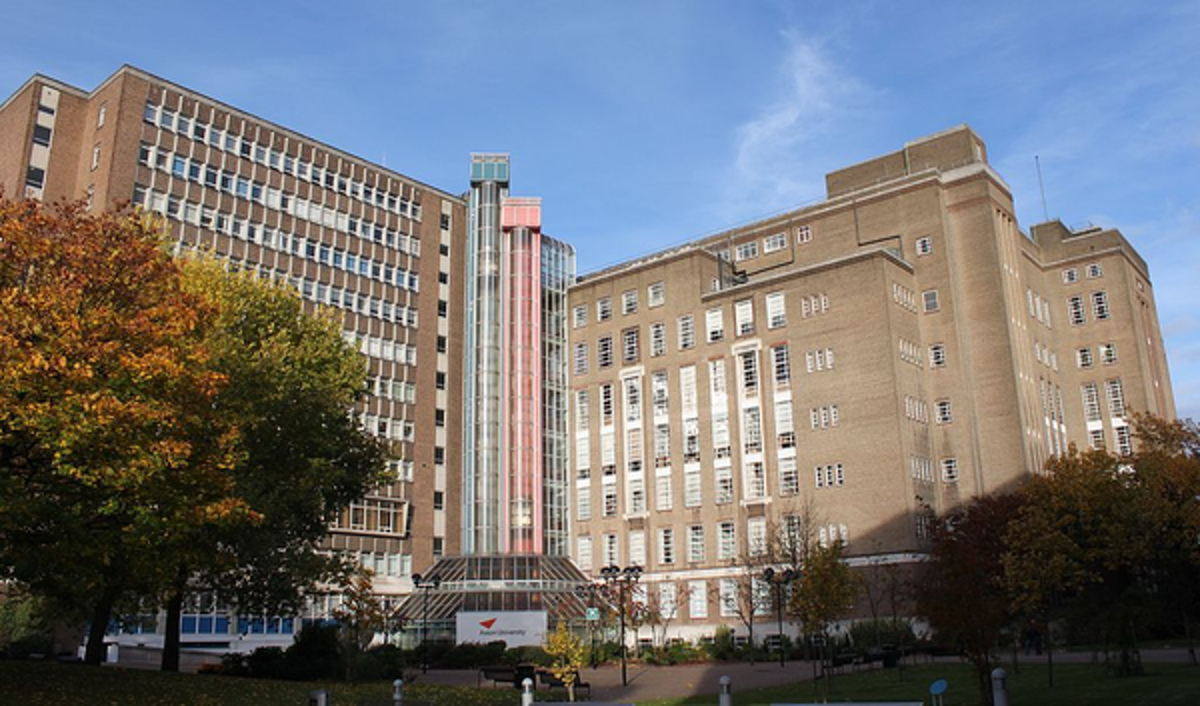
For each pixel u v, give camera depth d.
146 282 27.36
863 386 73.56
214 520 27.34
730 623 76.31
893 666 49.34
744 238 91.62
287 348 41.88
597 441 89.06
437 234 89.50
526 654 60.88
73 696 27.48
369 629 46.34
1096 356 90.44
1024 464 73.75
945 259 78.44
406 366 83.44
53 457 24.09
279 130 77.94
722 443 80.75
